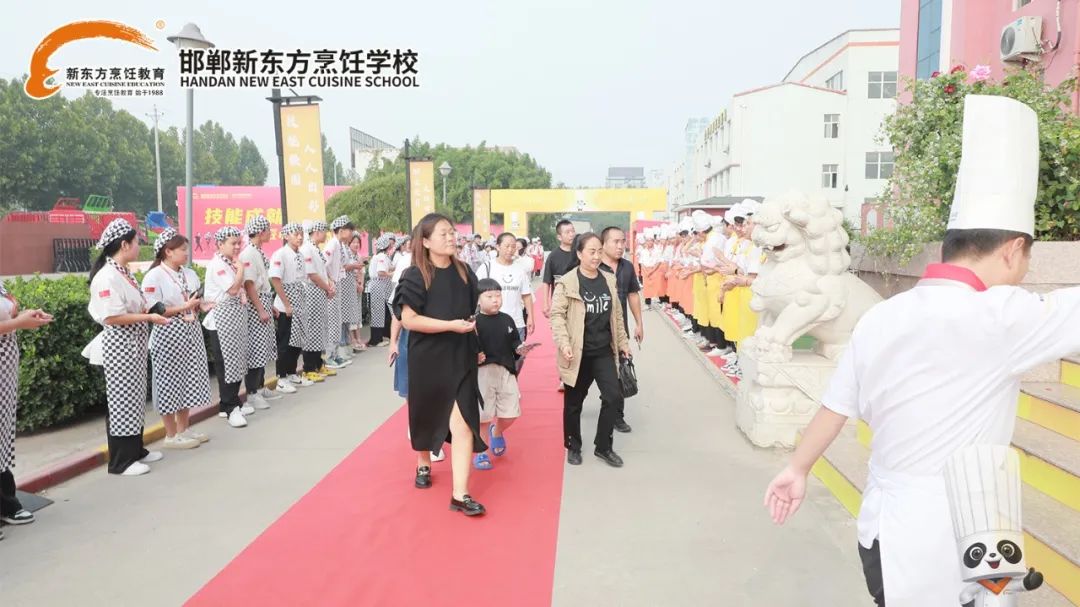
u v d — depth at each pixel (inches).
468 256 717.9
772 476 183.0
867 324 67.9
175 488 179.9
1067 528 108.0
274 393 289.1
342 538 148.1
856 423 185.9
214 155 2741.1
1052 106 211.0
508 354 191.3
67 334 230.4
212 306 220.4
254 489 178.5
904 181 233.3
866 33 1255.5
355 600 122.4
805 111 1282.0
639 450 207.6
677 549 140.9
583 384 195.5
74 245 1210.6
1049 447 127.6
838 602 119.8
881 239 234.7
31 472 183.2
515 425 239.1
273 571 133.7
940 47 392.5
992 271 65.3
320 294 317.1
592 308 189.2
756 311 214.2
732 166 1321.4
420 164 681.0
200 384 215.8
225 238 238.2
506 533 149.5
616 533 148.8
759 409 205.5
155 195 2122.3
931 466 64.3
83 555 141.9
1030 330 61.4
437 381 162.4
